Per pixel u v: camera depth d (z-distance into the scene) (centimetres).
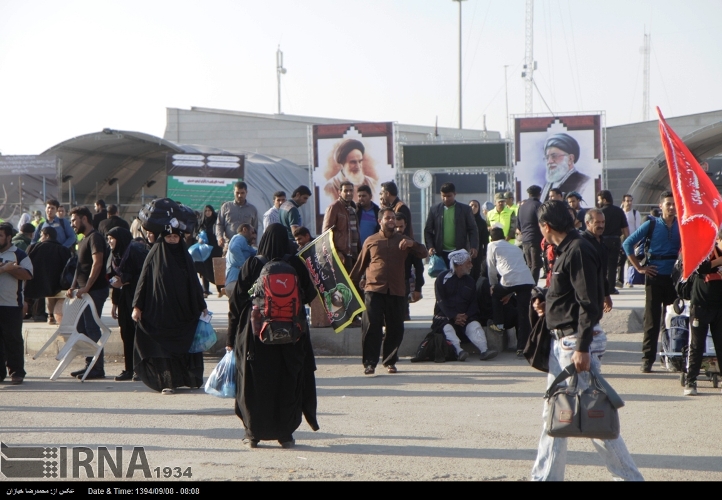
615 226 1545
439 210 1296
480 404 850
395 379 1012
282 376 671
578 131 3130
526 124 3167
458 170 3344
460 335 1163
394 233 1049
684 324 982
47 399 912
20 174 3128
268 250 695
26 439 706
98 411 838
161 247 952
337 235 1140
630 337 1264
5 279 1011
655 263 984
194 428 752
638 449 655
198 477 581
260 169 3725
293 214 1294
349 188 1169
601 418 505
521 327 1147
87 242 1077
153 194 4406
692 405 826
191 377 963
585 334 511
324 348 1212
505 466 608
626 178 4412
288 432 670
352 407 846
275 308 661
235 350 687
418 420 777
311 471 596
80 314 1062
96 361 1069
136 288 955
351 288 743
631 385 936
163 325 941
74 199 3869
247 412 668
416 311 1479
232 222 1619
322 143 3278
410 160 3366
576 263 520
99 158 3741
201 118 4778
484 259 1380
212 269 1809
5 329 1016
